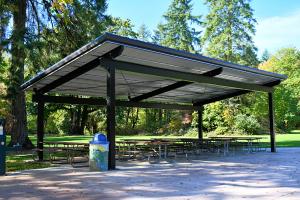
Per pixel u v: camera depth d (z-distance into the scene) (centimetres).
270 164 1069
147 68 1041
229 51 3478
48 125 4275
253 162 1126
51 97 1280
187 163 1110
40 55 1598
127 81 1380
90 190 673
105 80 1294
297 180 770
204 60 1103
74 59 1006
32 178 833
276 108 3466
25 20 1692
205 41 3700
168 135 3422
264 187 689
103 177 832
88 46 927
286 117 3647
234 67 1225
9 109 1730
